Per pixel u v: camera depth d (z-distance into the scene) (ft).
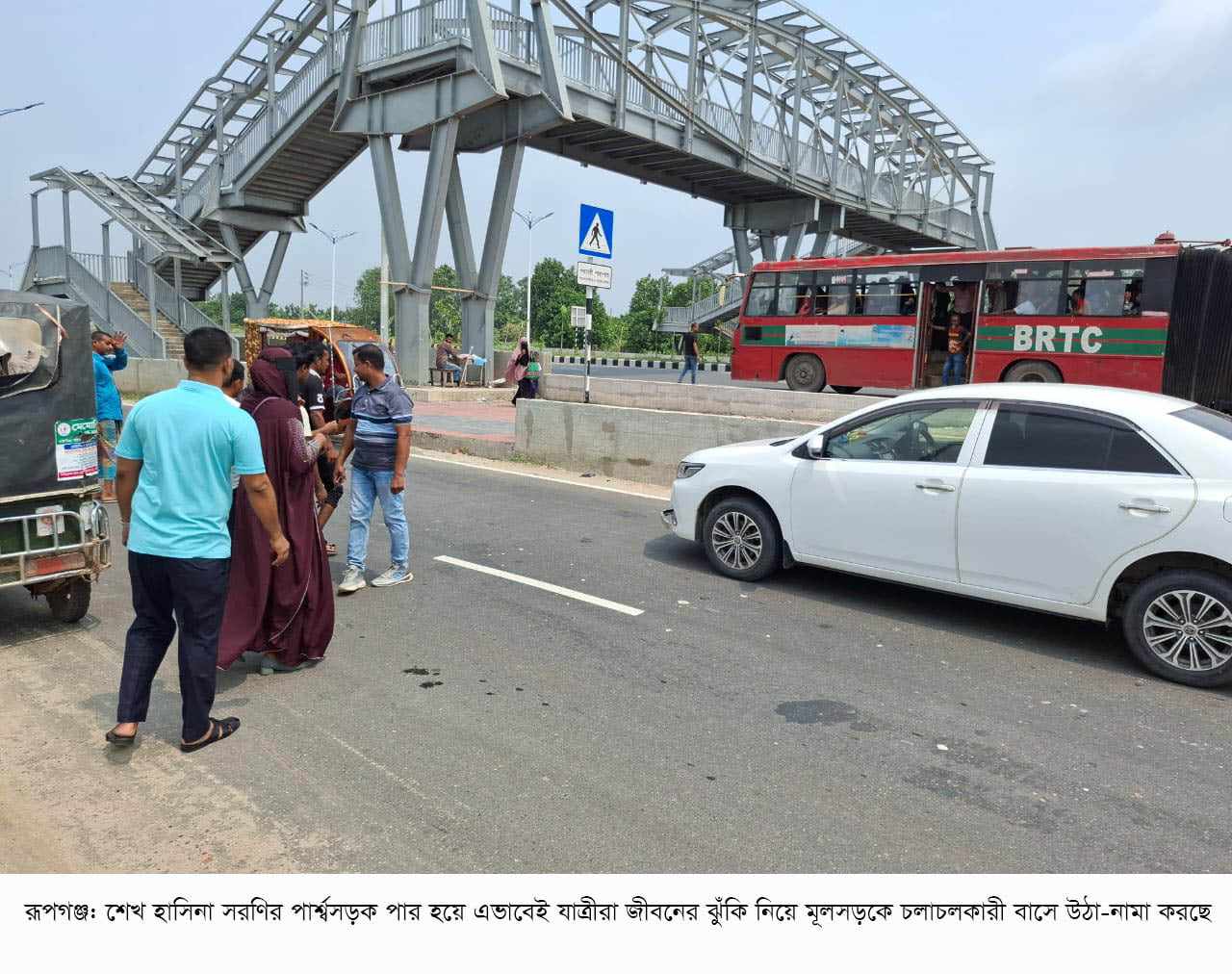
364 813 10.95
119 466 12.29
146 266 79.92
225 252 95.81
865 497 19.39
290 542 14.98
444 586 20.86
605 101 77.46
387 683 15.07
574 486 35.29
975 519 17.78
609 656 16.51
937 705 14.69
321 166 91.91
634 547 25.20
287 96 83.30
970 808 11.39
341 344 45.93
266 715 13.76
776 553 21.22
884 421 19.74
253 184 92.32
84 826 10.59
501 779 11.87
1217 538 15.11
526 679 15.37
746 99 94.17
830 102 115.03
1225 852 10.54
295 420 14.98
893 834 10.75
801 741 13.20
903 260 54.90
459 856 10.09
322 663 15.94
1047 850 10.49
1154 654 15.98
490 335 80.33
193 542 12.01
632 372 120.47
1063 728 13.91
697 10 86.48
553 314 318.45
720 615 19.15
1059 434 17.26
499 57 66.59
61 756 12.34
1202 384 45.32
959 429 18.53
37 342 16.10
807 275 59.21
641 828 10.74
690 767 12.31
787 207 109.70
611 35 84.02
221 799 11.25
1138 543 15.90
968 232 148.36
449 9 67.87
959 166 142.61
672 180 101.19
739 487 21.83
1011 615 19.53
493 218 77.15
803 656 16.78
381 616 18.61
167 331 85.71
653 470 35.96
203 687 12.44
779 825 10.89
